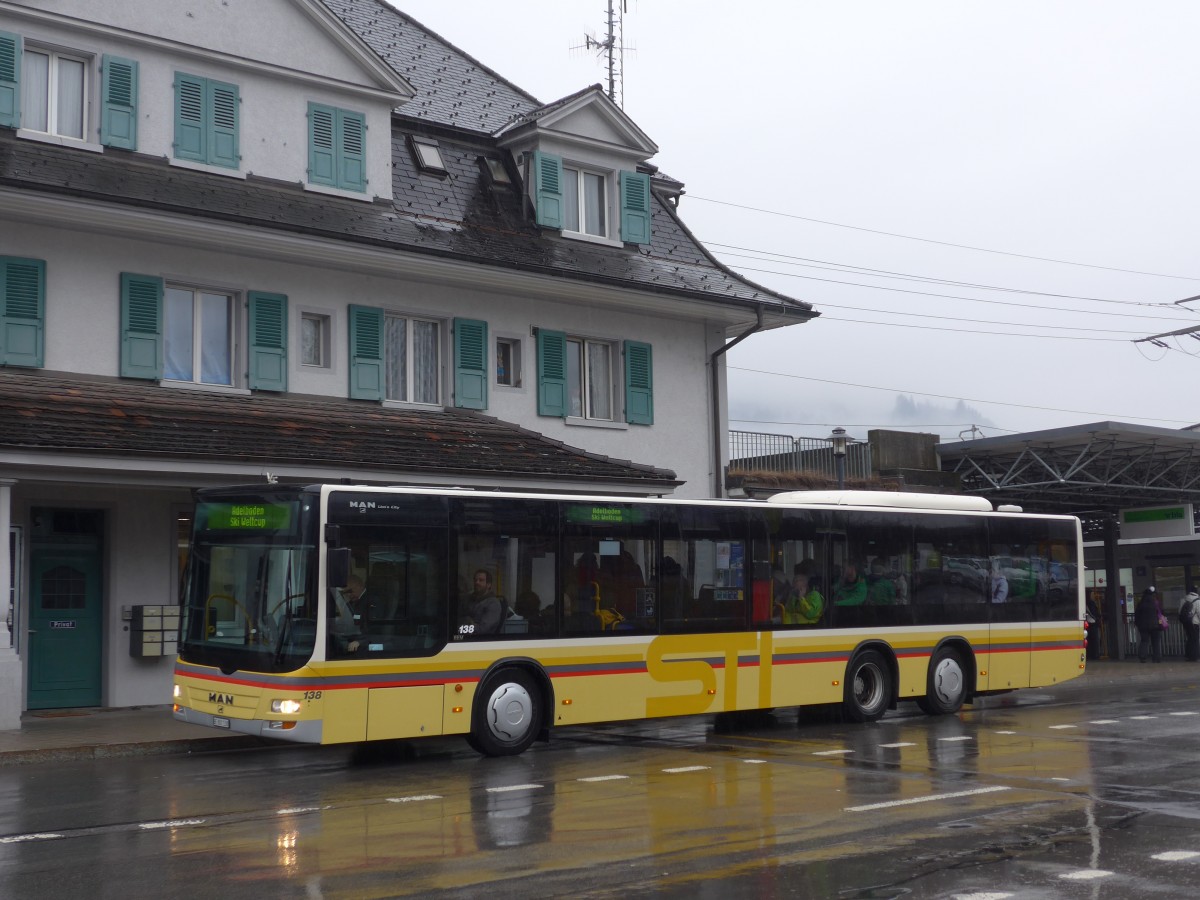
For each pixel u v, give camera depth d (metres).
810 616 17.67
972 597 19.69
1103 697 22.89
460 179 24.58
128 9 20.33
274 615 13.58
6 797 11.91
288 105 22.05
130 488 19.19
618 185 26.09
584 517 15.59
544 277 23.39
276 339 21.25
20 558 18.34
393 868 8.73
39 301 18.86
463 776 13.20
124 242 19.84
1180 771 13.13
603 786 12.40
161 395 19.42
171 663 19.50
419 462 19.36
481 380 23.61
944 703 19.27
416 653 14.06
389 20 29.05
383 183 22.94
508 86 29.22
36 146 19.16
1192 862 8.83
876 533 18.58
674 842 9.55
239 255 20.98
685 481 23.95
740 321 27.20
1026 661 20.27
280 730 13.29
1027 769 13.33
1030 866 8.70
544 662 15.05
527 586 15.03
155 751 15.14
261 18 21.78
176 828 10.27
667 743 16.05
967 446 30.69
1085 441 29.00
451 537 14.47
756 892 8.00
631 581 15.93
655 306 25.64
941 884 8.20
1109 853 9.10
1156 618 32.56
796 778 12.80
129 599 19.12
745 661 16.89
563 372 24.75
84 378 19.28
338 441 19.25
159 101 20.55
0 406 16.70
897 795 11.65
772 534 17.39
